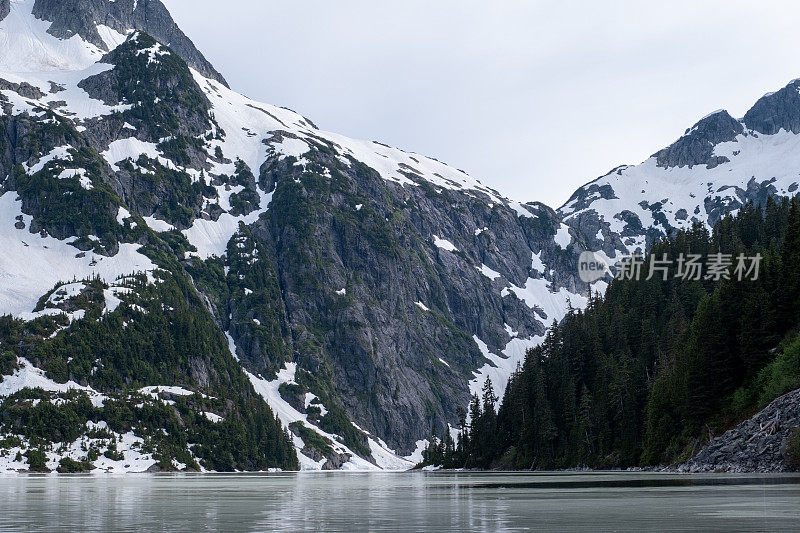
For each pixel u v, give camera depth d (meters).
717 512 56.12
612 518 54.03
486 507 67.25
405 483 144.00
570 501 72.06
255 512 64.81
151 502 80.44
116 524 54.00
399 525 51.88
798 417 118.75
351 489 116.88
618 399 193.00
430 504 73.38
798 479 94.69
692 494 75.50
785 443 117.44
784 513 54.59
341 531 48.19
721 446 130.12
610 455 189.12
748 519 51.22
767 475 108.12
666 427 160.38
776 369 129.88
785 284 147.88
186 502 80.38
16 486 130.75
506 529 48.22
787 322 145.62
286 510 67.19
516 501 74.44
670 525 48.69
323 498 88.25
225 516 60.50
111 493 103.12
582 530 46.91
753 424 126.31
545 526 49.75
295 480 175.38
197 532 48.03
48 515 62.47
